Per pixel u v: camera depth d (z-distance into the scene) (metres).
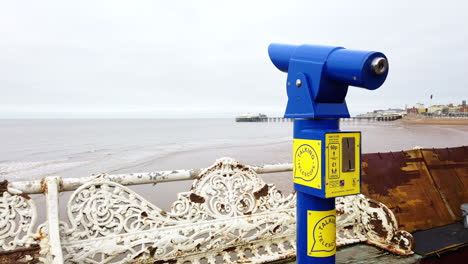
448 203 3.42
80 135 60.78
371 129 67.31
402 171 3.40
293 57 1.69
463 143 31.86
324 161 1.50
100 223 2.04
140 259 2.12
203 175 2.40
